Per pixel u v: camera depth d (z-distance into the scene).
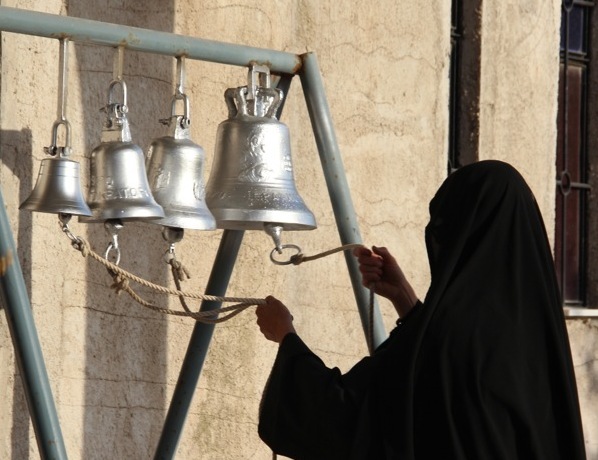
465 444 6.38
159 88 8.88
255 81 7.46
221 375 9.32
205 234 9.13
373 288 7.70
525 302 6.63
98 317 8.57
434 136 10.82
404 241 10.59
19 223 8.04
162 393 8.95
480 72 11.49
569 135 12.98
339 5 10.11
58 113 6.68
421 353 6.46
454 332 6.45
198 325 7.80
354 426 6.45
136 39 6.95
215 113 9.16
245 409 9.45
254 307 9.48
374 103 10.37
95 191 6.67
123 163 6.63
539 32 11.85
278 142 7.32
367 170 10.32
